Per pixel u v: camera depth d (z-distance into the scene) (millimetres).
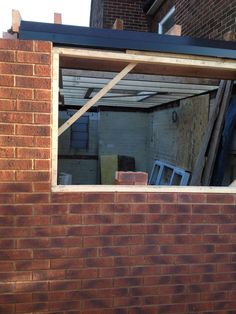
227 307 2670
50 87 2281
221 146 3953
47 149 2314
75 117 2426
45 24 2369
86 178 8641
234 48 2561
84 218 2402
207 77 2889
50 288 2402
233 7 3916
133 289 2516
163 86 4098
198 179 4148
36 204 2334
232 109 3842
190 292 2605
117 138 8359
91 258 2434
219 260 2629
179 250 2561
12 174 2289
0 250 2322
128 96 5383
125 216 2459
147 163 8422
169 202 2520
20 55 2227
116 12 8164
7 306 2361
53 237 2375
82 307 2455
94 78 3434
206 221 2588
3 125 2250
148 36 2518
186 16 5578
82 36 2320
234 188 2623
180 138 5707
